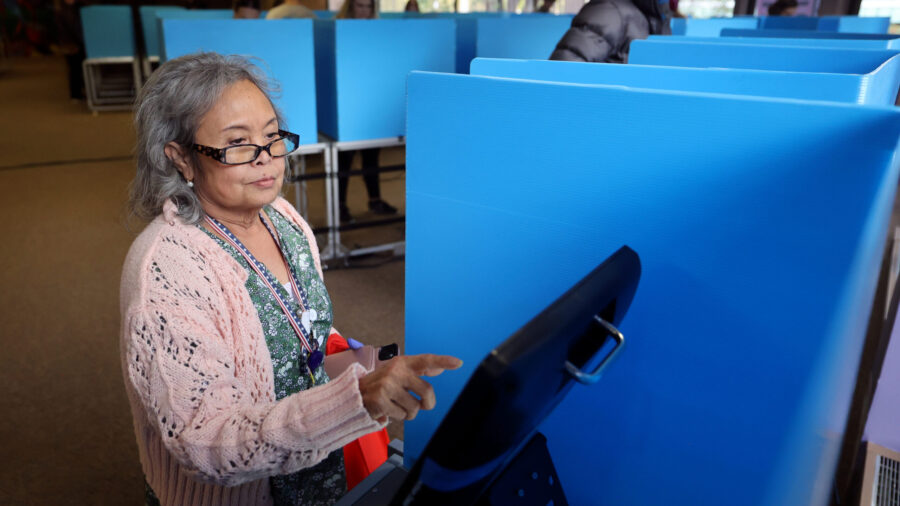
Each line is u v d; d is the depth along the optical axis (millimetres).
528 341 407
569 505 803
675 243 618
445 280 838
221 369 807
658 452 700
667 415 680
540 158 693
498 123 714
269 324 976
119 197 4539
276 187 933
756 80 729
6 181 4895
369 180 4117
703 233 598
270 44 2879
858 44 1320
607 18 1646
